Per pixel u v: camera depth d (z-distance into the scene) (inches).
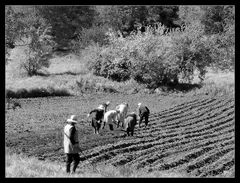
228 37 2406.5
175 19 3909.9
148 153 888.9
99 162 797.2
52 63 2987.2
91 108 1526.8
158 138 1041.5
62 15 3659.0
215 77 2228.1
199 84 2026.3
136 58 2064.5
